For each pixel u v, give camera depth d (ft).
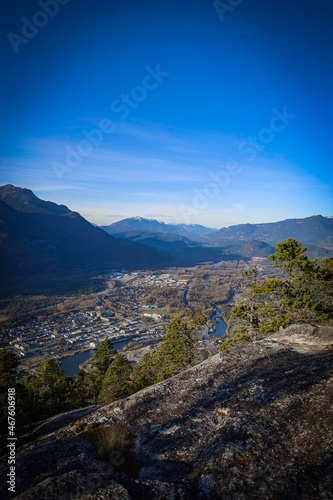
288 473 11.48
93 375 91.56
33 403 56.85
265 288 60.80
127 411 22.04
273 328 57.77
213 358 31.17
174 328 76.28
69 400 76.74
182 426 18.47
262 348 31.89
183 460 14.52
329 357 26.58
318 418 15.83
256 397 20.20
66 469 13.26
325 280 55.01
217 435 15.74
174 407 21.45
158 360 80.89
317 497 9.65
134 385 67.87
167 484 11.90
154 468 14.10
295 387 20.70
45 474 13.06
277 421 16.31
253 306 65.67
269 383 22.30
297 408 17.53
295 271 58.49
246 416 17.35
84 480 11.72
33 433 27.61
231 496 10.79
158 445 16.66
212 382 24.79
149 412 21.42
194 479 12.50
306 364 25.22
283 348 31.27
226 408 19.58
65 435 19.53
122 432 18.13
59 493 10.73
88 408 31.22
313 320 53.93
